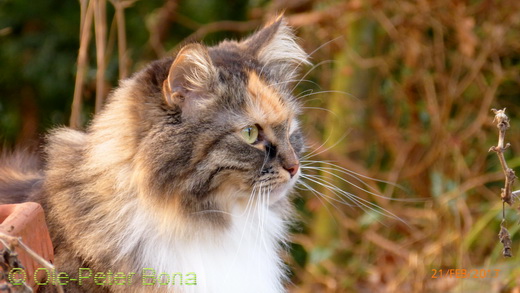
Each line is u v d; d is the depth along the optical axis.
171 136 5.13
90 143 5.51
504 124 4.81
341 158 9.03
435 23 9.14
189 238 5.36
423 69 9.41
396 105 9.68
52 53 10.38
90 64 10.21
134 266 5.26
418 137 9.48
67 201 5.41
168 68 5.34
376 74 9.45
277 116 5.39
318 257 8.59
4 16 10.26
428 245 8.84
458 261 8.13
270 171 5.37
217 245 5.48
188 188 5.16
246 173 5.29
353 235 9.54
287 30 6.30
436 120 9.32
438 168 9.43
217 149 5.17
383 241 8.88
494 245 8.48
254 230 5.74
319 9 9.25
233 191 5.37
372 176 9.37
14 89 10.79
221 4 10.65
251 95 5.32
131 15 10.48
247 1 10.70
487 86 9.46
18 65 10.46
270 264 5.95
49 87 10.38
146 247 5.29
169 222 5.24
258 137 5.36
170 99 5.13
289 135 5.70
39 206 4.55
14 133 10.48
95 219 5.29
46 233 4.61
